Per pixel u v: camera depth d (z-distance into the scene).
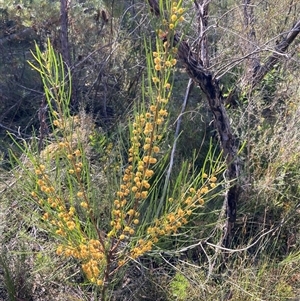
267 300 2.81
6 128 4.15
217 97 2.86
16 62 4.95
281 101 4.11
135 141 2.24
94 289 2.86
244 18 3.86
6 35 5.43
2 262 2.81
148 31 4.34
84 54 4.88
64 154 2.33
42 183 2.24
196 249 3.18
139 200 2.50
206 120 3.98
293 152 3.53
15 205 3.19
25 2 5.10
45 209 2.29
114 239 2.51
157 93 2.21
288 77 4.03
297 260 3.05
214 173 2.34
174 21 1.96
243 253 3.11
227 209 3.04
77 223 2.30
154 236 2.36
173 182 3.19
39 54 2.02
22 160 3.60
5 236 3.10
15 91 4.75
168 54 2.02
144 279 2.93
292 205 3.37
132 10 4.62
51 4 5.00
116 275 2.80
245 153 3.68
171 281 2.95
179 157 3.68
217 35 4.01
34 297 2.90
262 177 3.52
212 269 2.88
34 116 4.20
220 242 3.05
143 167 2.23
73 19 5.02
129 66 4.70
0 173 3.56
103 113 4.58
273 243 3.24
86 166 2.34
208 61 3.06
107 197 2.83
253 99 3.68
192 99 4.13
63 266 2.99
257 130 3.65
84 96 4.57
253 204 3.42
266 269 3.03
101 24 5.07
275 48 3.61
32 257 2.98
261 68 3.64
